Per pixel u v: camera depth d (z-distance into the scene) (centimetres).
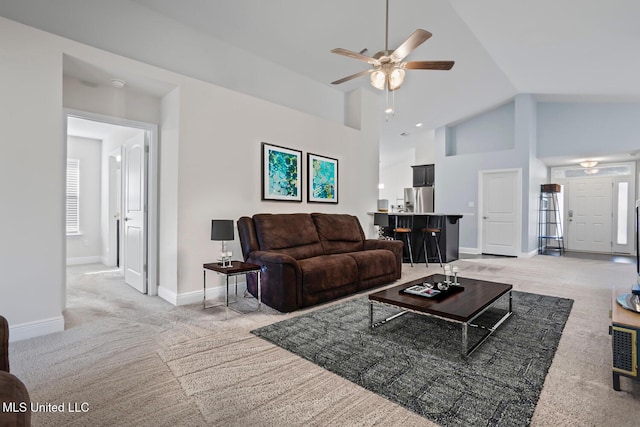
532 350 221
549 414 152
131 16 335
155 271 371
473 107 720
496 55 495
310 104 530
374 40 428
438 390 173
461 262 619
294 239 382
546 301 343
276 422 149
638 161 724
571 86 583
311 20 382
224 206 368
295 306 308
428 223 624
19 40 238
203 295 349
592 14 335
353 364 202
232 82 425
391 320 283
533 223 721
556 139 709
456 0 358
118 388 176
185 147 335
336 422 148
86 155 593
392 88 342
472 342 235
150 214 369
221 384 180
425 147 904
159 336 248
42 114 247
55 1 290
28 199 242
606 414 152
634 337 164
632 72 465
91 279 454
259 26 389
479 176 751
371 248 455
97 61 280
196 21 374
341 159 524
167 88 340
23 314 240
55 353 218
